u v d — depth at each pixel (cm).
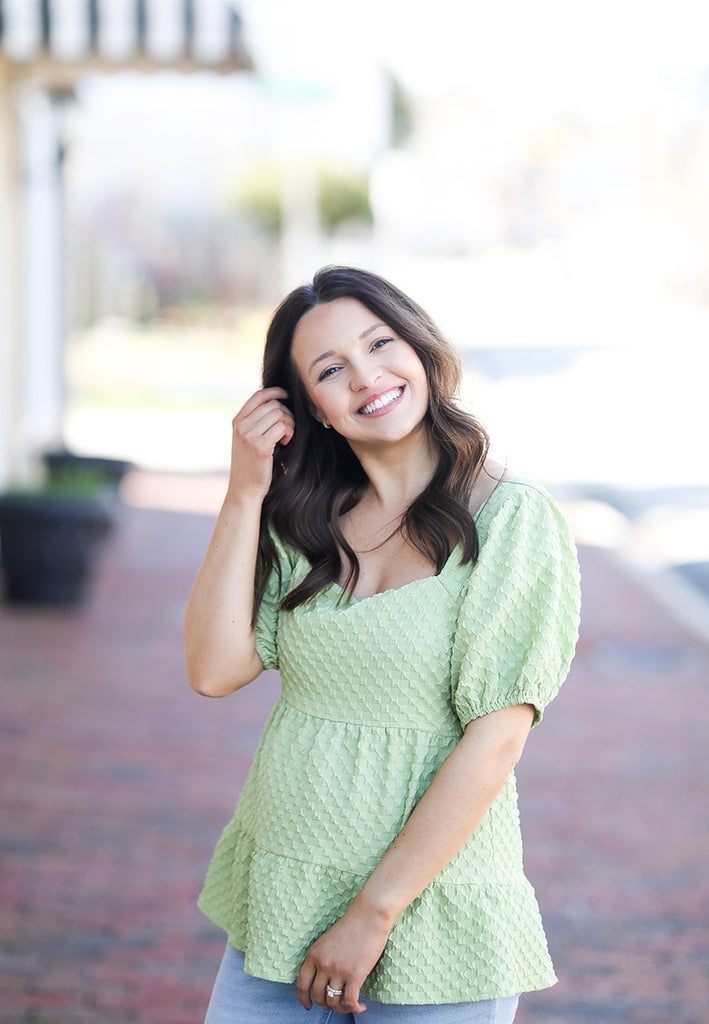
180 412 1875
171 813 494
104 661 715
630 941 395
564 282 5825
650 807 516
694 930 404
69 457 993
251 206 3566
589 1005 356
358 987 189
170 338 3003
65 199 1175
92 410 1852
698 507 1238
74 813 492
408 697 198
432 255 7944
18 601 832
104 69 838
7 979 361
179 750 573
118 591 884
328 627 201
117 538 1067
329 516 214
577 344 3066
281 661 212
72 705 635
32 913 403
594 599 905
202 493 1279
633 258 5831
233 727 611
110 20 758
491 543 195
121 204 4006
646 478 1391
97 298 3212
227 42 768
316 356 207
